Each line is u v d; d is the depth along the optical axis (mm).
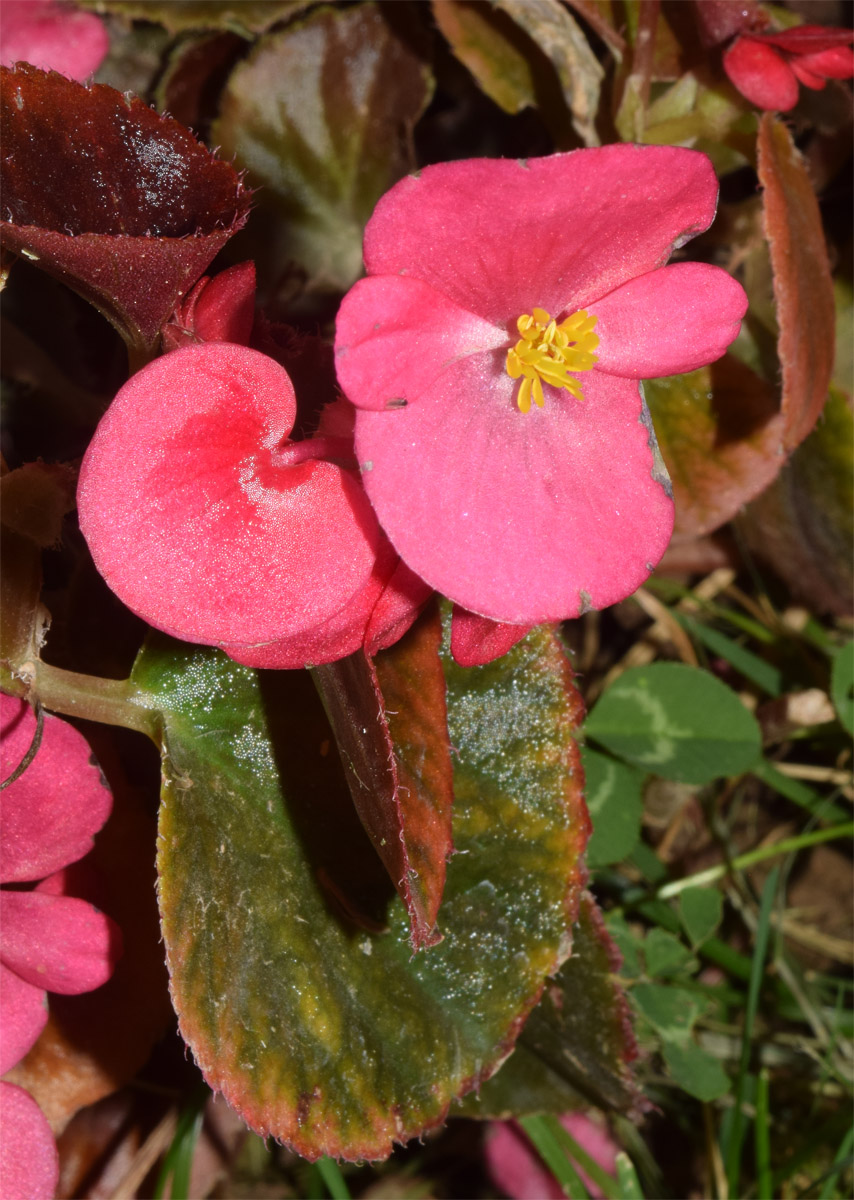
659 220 204
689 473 281
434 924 218
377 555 211
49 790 228
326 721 236
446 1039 238
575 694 240
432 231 201
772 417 277
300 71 280
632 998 272
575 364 206
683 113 264
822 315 255
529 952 239
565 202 201
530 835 240
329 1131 233
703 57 263
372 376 201
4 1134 228
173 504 207
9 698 228
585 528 208
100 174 218
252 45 278
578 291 209
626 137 261
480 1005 239
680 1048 269
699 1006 274
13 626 228
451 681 240
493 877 240
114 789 247
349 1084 235
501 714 240
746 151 265
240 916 232
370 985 237
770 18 259
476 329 207
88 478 206
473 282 205
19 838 229
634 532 210
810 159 282
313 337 226
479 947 239
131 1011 251
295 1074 233
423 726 222
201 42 280
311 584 208
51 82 212
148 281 217
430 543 204
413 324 202
